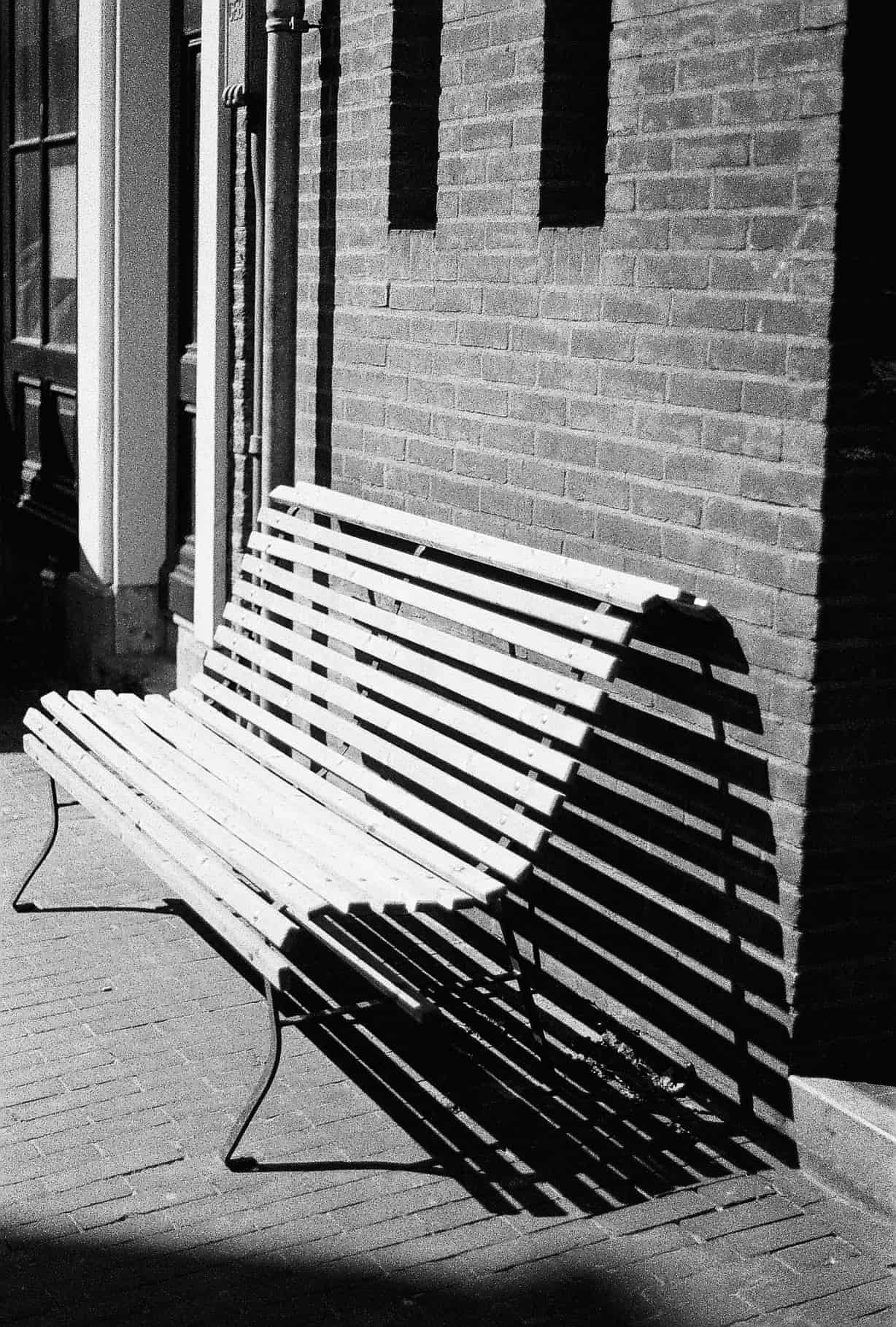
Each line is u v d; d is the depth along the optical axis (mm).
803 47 3701
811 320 3721
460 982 4957
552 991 4867
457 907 3887
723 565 4047
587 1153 4023
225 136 6816
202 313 7074
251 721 5492
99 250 8008
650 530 4301
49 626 9141
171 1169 3918
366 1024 4703
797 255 3750
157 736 5547
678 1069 4352
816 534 3752
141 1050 4531
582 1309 3393
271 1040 4016
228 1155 3924
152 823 4691
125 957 5191
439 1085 4355
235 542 7004
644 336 4273
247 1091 4312
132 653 8375
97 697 5980
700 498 4109
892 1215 3713
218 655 5949
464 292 5090
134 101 7859
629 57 4254
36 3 9211
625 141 4297
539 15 4660
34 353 9477
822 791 3859
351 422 5840
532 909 4875
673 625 4242
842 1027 4004
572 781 3986
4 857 6125
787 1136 4027
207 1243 3607
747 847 4047
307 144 6023
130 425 8133
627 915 4516
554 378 4664
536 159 4707
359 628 5293
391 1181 3883
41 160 9211
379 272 5594
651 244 4227
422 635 4801
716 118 3973
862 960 3992
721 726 4105
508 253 4855
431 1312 3375
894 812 3955
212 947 5281
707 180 4016
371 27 5559
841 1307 3410
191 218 7832
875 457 3775
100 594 8297
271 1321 3336
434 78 5523
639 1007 4504
